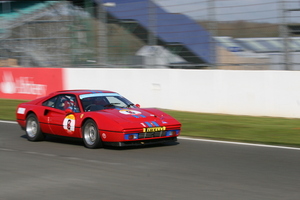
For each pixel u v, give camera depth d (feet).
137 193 21.01
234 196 20.31
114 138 32.30
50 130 38.09
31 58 79.51
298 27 52.06
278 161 29.12
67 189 21.99
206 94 56.75
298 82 49.57
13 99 79.56
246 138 39.11
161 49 63.21
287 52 52.49
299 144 35.68
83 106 36.29
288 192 21.03
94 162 28.99
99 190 21.68
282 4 52.39
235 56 56.49
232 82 54.44
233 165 27.81
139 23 65.21
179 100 59.31
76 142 38.60
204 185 22.50
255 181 23.35
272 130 42.50
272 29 53.36
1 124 52.21
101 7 69.82
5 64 82.69
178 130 35.19
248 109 53.36
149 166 27.55
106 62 70.03
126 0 67.51
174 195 20.57
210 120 49.75
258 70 52.39
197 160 29.48
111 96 38.78
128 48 67.15
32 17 81.56
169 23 61.98
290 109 50.31
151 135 33.24
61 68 72.64
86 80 69.46
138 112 35.40
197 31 59.36
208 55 58.54
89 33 71.92
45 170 26.73
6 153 33.22
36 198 20.48
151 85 61.93
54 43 76.59
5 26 83.51
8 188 22.47
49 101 39.50
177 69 59.31
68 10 75.00
